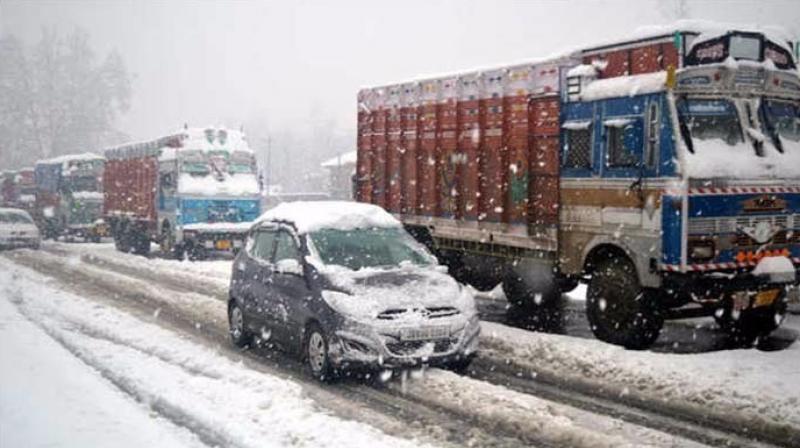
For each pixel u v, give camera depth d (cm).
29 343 1136
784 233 1061
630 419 762
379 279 943
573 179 1162
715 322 1238
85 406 809
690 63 1029
